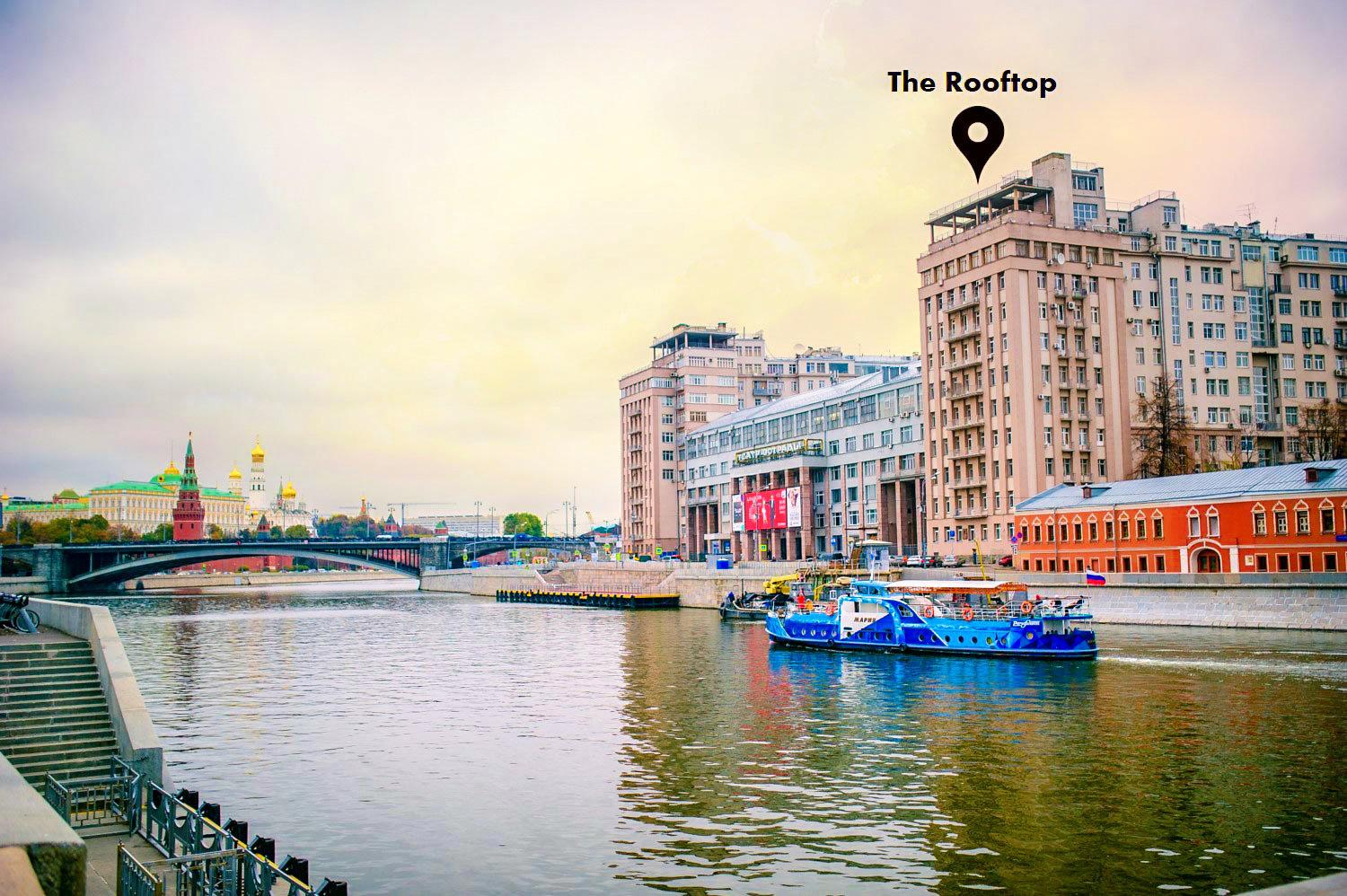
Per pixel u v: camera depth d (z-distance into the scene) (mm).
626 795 33969
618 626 110750
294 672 69688
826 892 24781
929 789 33969
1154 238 130500
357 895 25047
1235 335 132250
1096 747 40000
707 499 189625
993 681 59031
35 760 29781
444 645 90062
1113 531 94250
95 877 21859
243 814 32406
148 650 86125
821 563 124812
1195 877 25359
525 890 25297
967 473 123125
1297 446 131875
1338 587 73312
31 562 192750
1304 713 45438
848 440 150000
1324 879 9820
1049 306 118062
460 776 37188
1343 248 139750
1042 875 25672
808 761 38531
